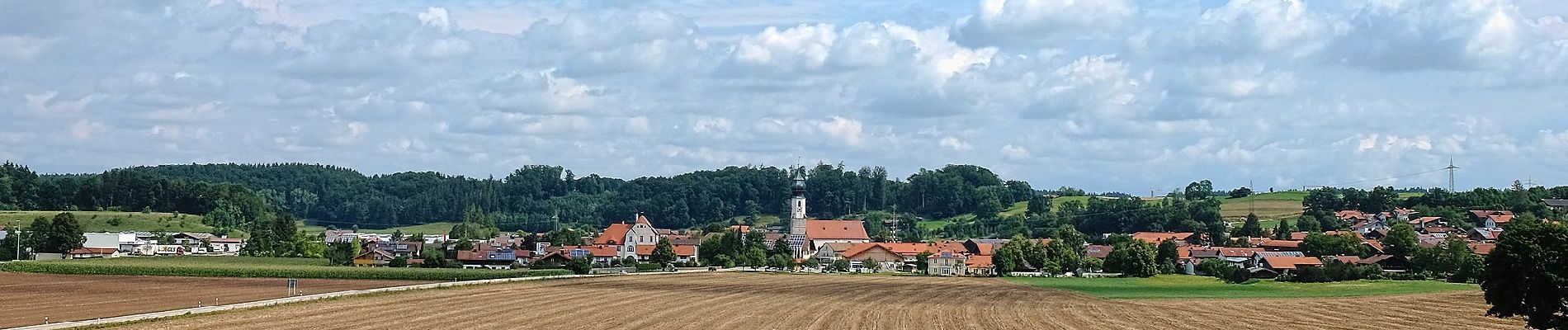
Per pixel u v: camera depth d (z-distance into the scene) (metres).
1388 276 170.88
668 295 111.31
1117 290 136.00
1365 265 179.75
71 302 101.69
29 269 161.62
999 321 84.94
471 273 155.00
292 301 95.81
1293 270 185.00
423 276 152.50
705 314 86.31
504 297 105.12
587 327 74.00
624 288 125.00
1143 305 104.44
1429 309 99.50
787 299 107.88
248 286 128.12
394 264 195.00
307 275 153.25
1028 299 113.75
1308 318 89.94
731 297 109.44
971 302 107.25
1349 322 87.06
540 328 72.94
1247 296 120.62
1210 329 79.94
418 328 72.06
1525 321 85.06
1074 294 124.62
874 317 86.25
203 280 144.75
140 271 158.88
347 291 113.88
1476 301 109.81
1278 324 84.62
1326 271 166.75
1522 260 63.97
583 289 122.06
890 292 123.25
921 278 172.25
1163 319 88.50
